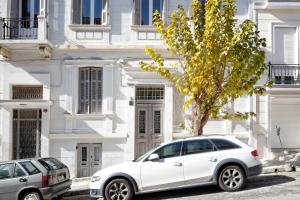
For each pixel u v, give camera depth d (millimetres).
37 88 17016
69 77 16844
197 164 11367
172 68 16328
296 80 17094
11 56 16812
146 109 17078
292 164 15273
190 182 11305
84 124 16766
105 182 11320
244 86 13266
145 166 11352
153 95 17125
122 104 16844
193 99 13531
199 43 13156
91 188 11516
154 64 16562
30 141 16922
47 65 16875
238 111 16859
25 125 16984
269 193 10969
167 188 11289
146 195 11969
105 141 16703
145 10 17234
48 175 11727
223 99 13602
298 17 17281
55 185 11992
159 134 16984
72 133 16641
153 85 16969
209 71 13109
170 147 11578
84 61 16797
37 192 11578
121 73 16906
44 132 16578
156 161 11391
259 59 13164
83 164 16766
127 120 16719
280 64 17156
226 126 16797
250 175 11508
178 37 13523
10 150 16500
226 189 11438
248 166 11500
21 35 16797
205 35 12984
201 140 11695
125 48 16828
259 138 16859
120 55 16938
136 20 17125
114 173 11297
